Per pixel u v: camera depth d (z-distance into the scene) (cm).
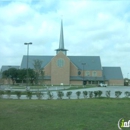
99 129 1016
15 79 10175
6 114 1360
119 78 11700
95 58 11938
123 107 1673
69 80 10794
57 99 2548
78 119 1221
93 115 1334
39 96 2753
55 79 10706
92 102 2050
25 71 9919
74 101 2175
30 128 1036
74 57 12038
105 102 2055
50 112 1432
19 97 2712
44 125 1088
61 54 10744
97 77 11469
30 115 1332
